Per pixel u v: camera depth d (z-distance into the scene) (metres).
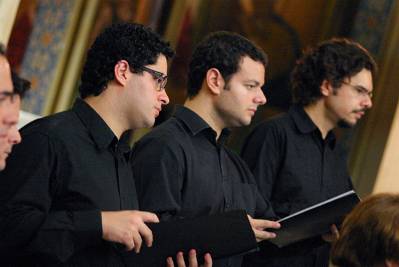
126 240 7.45
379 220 7.18
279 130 11.80
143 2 18.83
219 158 10.05
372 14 18.56
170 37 18.78
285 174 11.66
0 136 6.46
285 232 9.66
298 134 11.93
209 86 10.06
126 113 8.35
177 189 9.31
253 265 10.84
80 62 18.80
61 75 18.83
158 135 9.54
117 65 8.28
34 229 7.38
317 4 19.03
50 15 18.92
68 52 18.83
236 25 19.23
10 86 6.44
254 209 10.31
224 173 10.00
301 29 19.08
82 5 18.88
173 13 18.84
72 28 18.84
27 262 7.66
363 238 7.23
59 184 7.75
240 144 18.72
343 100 12.12
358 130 18.12
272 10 19.19
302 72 12.41
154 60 8.40
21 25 18.50
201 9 18.97
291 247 10.16
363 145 18.06
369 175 17.95
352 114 12.20
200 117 9.96
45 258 7.43
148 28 8.55
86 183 7.82
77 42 18.83
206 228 8.27
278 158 11.71
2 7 11.73
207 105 10.09
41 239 7.38
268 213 10.54
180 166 9.41
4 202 7.50
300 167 11.74
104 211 7.75
